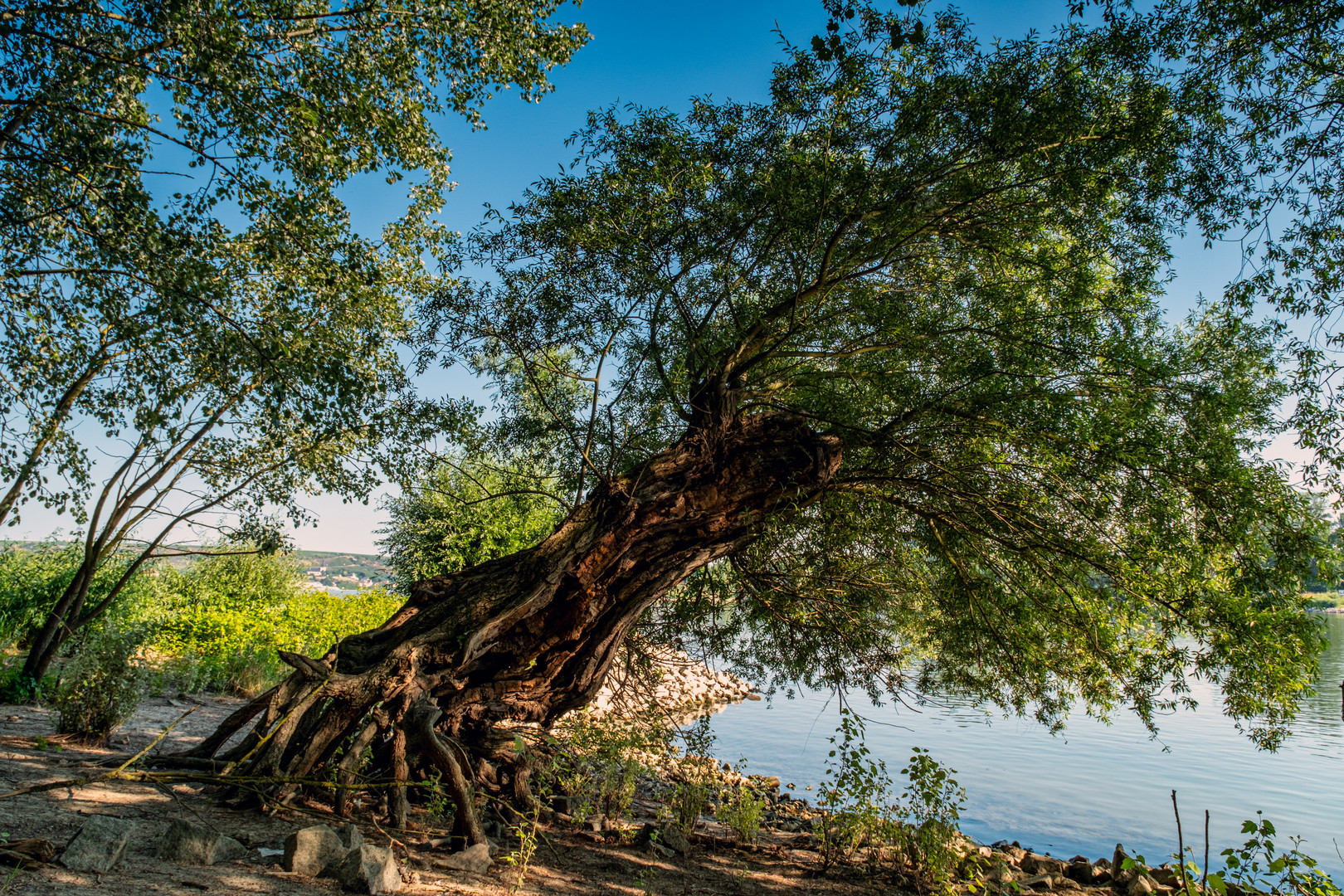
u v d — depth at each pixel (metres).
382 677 7.19
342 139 10.45
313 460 12.95
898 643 11.89
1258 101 8.23
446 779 6.39
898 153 8.55
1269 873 6.14
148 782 6.59
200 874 4.50
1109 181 8.34
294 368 9.71
